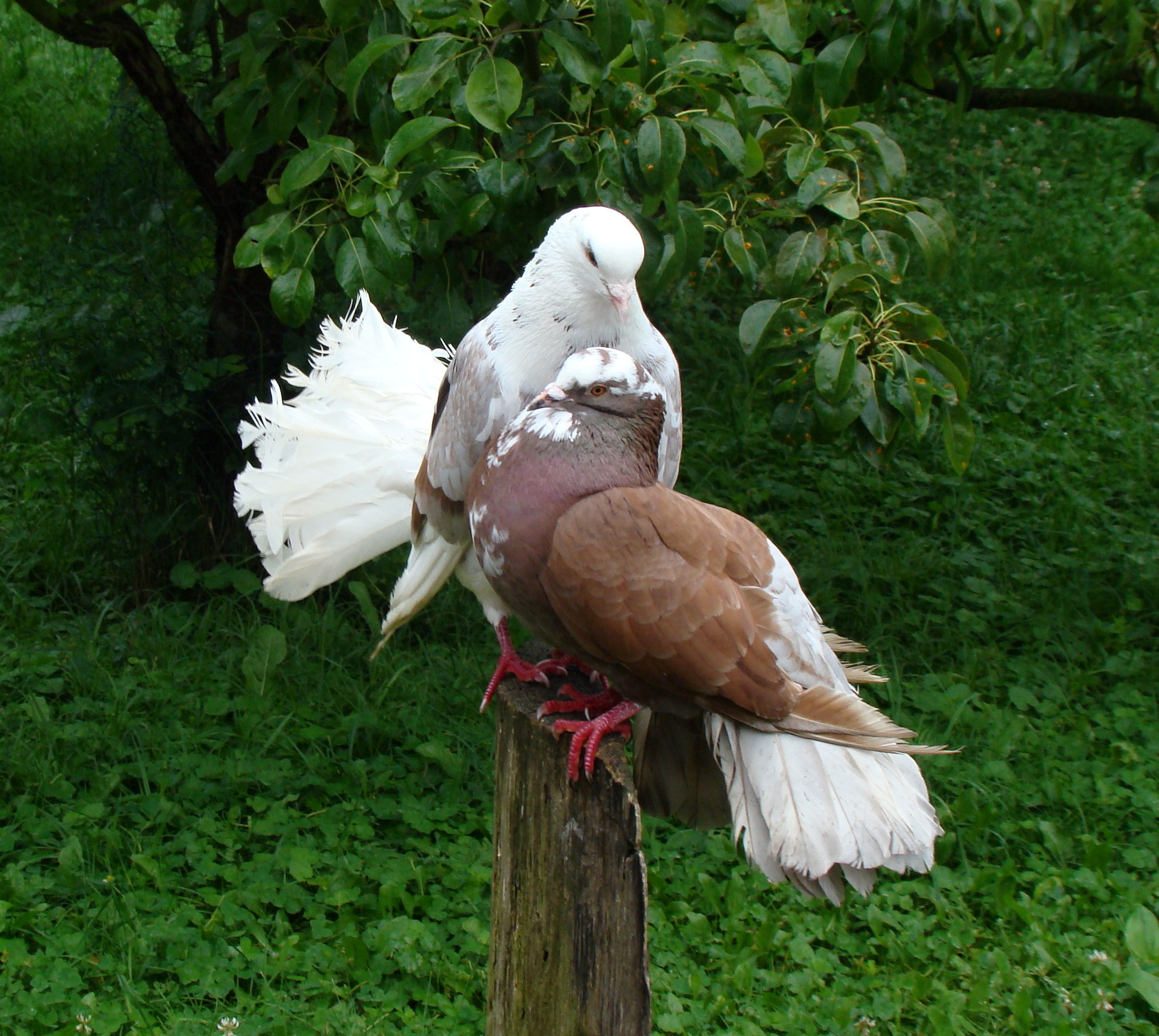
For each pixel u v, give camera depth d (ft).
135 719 16.20
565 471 7.95
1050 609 20.43
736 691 7.52
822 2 15.93
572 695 8.79
